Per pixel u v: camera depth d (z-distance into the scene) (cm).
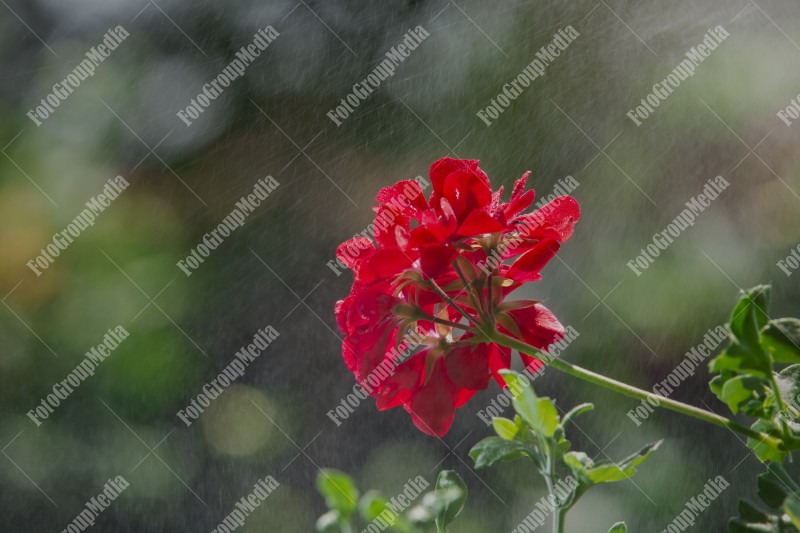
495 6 201
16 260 189
